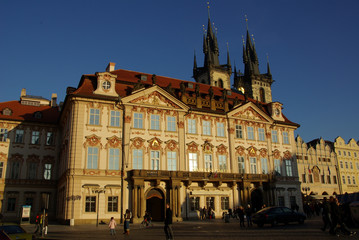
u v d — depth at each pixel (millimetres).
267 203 61188
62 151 58031
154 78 56875
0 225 24172
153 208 52406
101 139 50719
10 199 57344
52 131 63812
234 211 55562
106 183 49406
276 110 69562
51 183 60656
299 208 65375
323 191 93688
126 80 57219
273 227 35281
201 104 60781
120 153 51438
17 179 58406
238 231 31406
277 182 64188
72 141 49094
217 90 72312
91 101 51375
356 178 103062
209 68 112812
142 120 54250
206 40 117875
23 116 63031
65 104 54750
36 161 60969
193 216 53875
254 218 37594
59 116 61250
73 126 49781
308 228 32031
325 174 95938
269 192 61531
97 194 48281
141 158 52594
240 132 63250
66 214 46344
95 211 47781
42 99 79562
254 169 62688
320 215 61938
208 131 59969
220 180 56469
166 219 23141
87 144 49719
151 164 53031
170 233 22922
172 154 55125
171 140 55375
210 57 114375
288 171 66812
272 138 67000
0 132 59844
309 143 104312
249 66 129000
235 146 61656
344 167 101375
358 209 28750
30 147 61188
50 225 45719
